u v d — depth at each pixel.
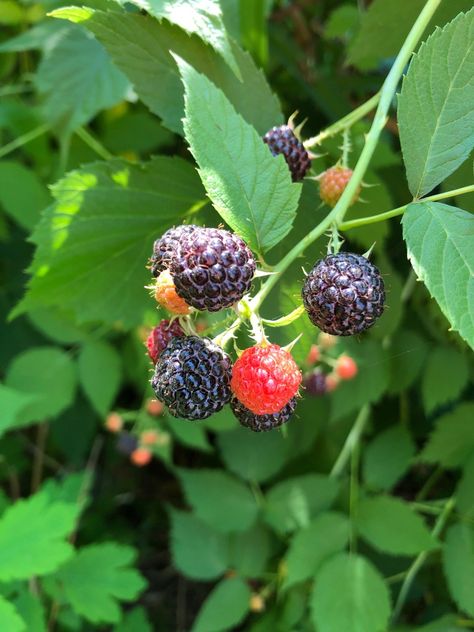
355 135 0.17
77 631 0.23
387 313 0.20
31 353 0.23
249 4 0.18
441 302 0.09
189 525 0.23
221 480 0.23
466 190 0.10
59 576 0.20
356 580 0.19
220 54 0.13
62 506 0.18
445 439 0.21
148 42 0.14
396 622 0.22
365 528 0.20
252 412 0.11
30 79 0.25
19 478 0.30
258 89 0.14
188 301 0.10
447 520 0.21
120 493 0.30
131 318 0.18
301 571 0.20
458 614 0.19
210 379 0.11
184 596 0.29
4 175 0.22
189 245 0.10
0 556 0.17
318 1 0.26
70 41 0.20
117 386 0.23
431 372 0.21
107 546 0.21
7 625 0.16
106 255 0.16
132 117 0.24
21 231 0.26
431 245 0.10
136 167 0.15
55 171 0.23
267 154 0.11
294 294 0.14
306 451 0.24
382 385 0.21
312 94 0.23
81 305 0.17
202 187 0.16
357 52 0.17
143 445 0.24
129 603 0.29
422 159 0.11
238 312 0.11
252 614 0.25
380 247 0.19
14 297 0.26
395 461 0.22
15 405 0.20
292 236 0.15
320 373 0.20
